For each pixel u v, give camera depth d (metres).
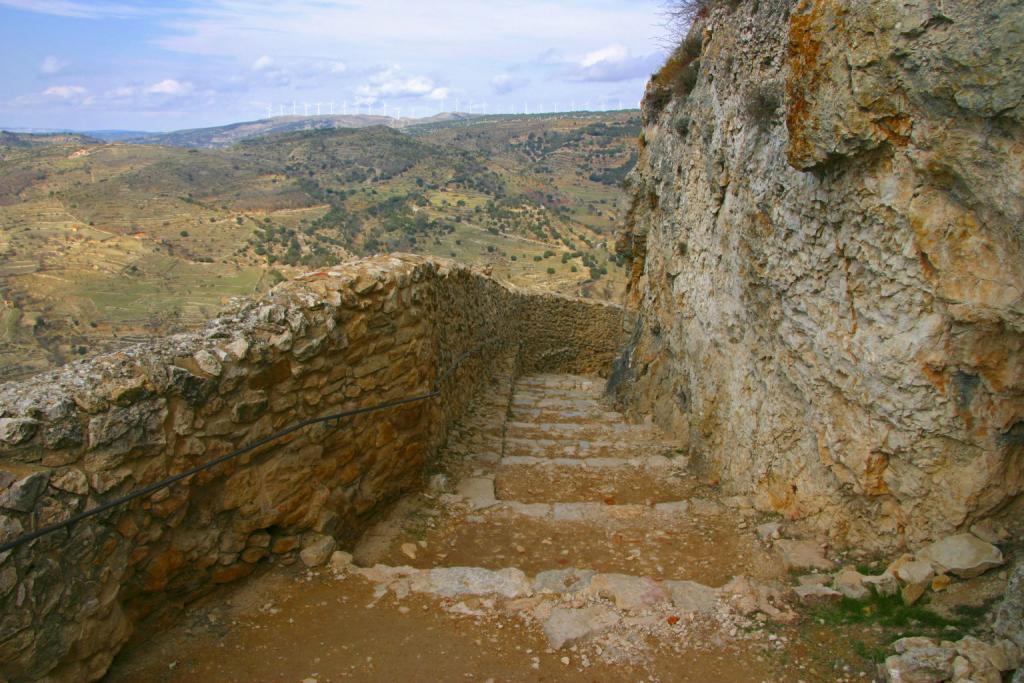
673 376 8.34
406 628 3.33
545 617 3.43
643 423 9.03
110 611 2.73
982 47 2.79
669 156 9.13
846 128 3.57
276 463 3.61
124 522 2.79
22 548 2.33
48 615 2.42
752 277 5.16
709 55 7.26
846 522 4.18
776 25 4.93
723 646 3.18
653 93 10.59
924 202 3.30
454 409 7.54
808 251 4.29
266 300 3.78
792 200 4.45
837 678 2.88
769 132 4.95
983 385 3.24
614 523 4.97
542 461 6.64
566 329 17.98
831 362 4.11
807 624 3.32
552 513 5.12
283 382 3.63
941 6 2.98
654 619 3.41
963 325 3.23
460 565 4.29
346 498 4.25
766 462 5.04
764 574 4.02
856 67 3.42
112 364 2.89
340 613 3.43
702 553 4.46
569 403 11.23
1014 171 2.80
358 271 4.51
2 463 2.40
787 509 4.70
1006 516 3.40
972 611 3.10
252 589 3.54
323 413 3.99
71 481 2.55
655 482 6.15
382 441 4.69
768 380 5.06
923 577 3.30
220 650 3.06
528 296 15.10
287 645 3.14
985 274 3.08
